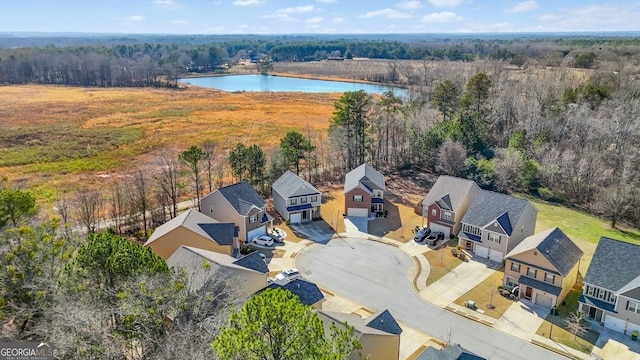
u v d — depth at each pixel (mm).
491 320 34469
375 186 55812
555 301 35438
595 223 54281
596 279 34562
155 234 42062
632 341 31891
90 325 21500
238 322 18312
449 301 37188
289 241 48438
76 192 59406
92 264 25250
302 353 17297
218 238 41656
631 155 61344
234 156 58250
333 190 64625
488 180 63938
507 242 43031
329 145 77125
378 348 26531
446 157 66438
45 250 25344
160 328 22906
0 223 27016
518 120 77875
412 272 42000
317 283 39844
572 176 61438
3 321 23219
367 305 36438
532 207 46344
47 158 78312
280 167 61906
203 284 26719
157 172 69375
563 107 73625
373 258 44750
